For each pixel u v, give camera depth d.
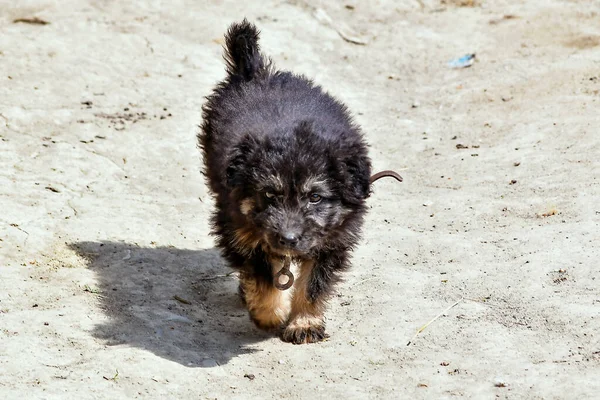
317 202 8.84
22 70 16.12
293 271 10.17
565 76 16.75
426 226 11.91
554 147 13.83
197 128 14.62
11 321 9.02
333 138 9.01
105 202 12.37
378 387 8.12
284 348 9.21
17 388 7.75
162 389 8.05
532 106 15.66
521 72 17.28
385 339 9.09
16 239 10.98
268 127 9.20
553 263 10.16
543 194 12.30
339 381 8.32
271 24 19.11
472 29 19.67
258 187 8.78
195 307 10.10
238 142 9.08
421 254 11.09
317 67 17.89
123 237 11.44
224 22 18.84
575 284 9.66
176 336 9.24
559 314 9.09
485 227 11.65
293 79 10.93
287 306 9.84
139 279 10.47
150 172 13.45
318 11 19.83
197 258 11.23
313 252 9.25
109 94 15.76
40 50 16.91
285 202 8.74
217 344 9.25
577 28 19.06
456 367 8.38
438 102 16.58
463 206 12.37
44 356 8.41
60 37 17.52
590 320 8.88
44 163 13.15
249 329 9.73
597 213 11.39
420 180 13.52
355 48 18.92
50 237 11.18
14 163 13.02
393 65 18.33
